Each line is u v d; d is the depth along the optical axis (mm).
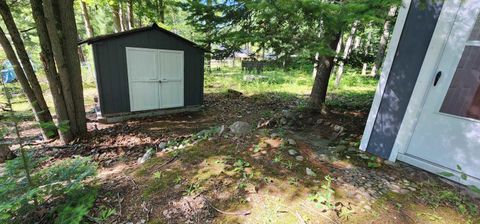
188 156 2826
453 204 2016
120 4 10039
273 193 2096
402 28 2527
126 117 6020
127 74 5785
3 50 3686
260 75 13031
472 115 2221
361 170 2557
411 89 2539
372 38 14516
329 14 2572
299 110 4977
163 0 10680
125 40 5551
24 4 5137
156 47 6023
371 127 2949
